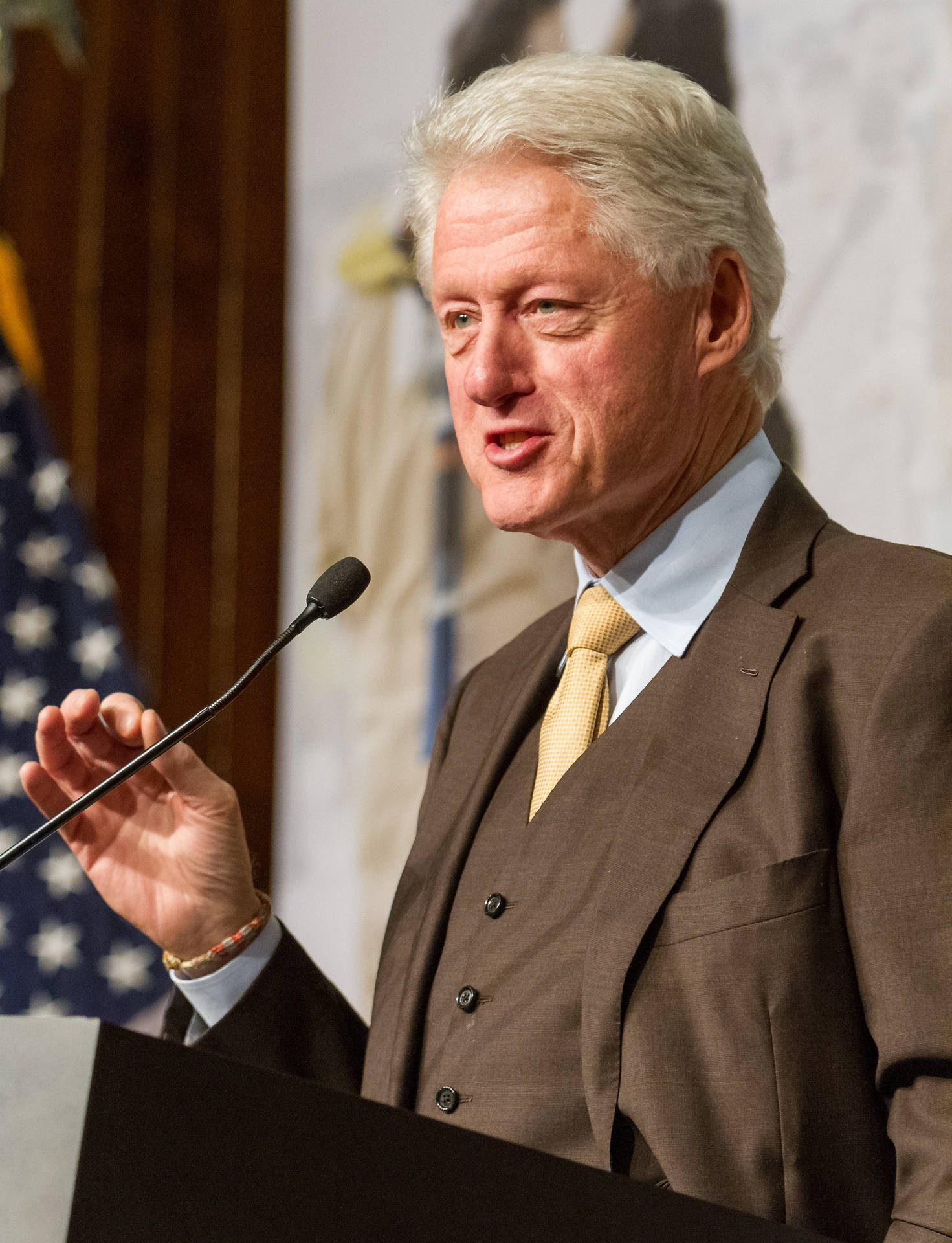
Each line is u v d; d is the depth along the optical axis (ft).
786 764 14.56
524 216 15.98
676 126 16.40
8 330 50.31
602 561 17.28
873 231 35.09
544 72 16.48
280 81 49.93
